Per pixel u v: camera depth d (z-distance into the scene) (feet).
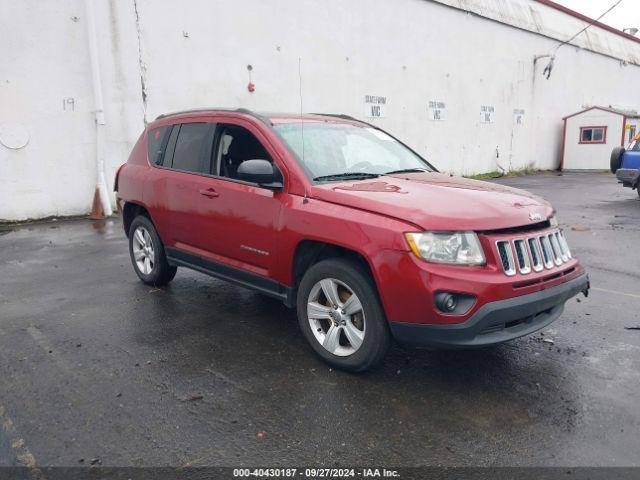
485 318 10.65
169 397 11.44
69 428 10.28
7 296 18.80
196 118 17.21
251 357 13.46
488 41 70.08
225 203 14.98
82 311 17.03
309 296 13.01
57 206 36.50
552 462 9.21
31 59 34.24
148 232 19.03
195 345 14.24
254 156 15.30
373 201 11.78
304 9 47.60
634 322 15.94
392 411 10.85
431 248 10.80
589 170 85.30
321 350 12.91
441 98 64.39
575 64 88.89
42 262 24.00
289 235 13.07
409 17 58.44
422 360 13.23
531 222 11.93
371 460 9.29
